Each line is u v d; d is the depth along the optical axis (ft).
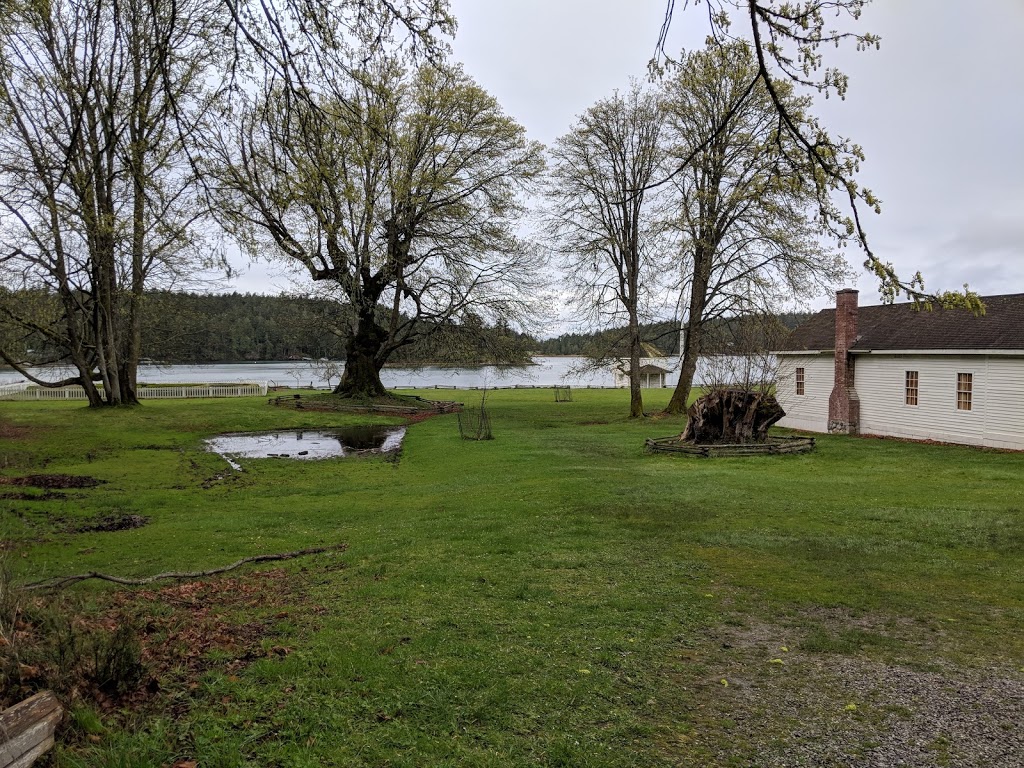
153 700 15.38
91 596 24.20
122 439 88.94
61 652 15.34
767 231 101.35
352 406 132.77
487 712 15.69
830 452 76.84
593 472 62.85
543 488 53.78
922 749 14.33
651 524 39.81
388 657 18.84
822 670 18.72
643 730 15.06
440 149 129.70
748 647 20.45
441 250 130.00
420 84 118.32
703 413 80.23
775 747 14.37
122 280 108.27
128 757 12.54
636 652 19.86
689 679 17.98
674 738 14.73
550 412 141.69
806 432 105.81
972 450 77.30
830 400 101.76
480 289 140.46
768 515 42.29
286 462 77.51
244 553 34.35
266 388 182.60
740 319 110.73
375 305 142.20
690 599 25.35
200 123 29.12
